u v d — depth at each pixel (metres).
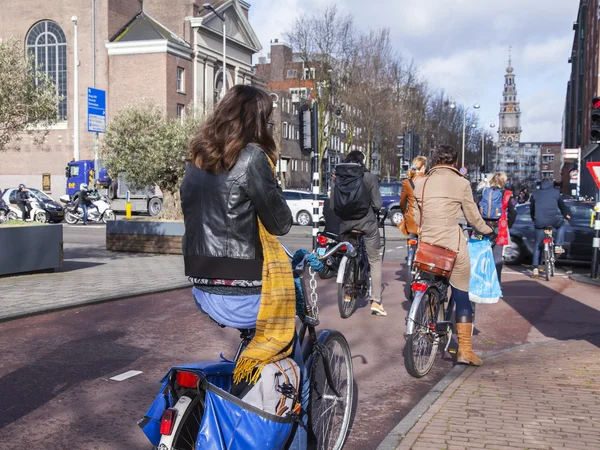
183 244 2.91
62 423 4.39
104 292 9.48
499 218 8.74
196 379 2.62
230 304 2.81
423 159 9.04
